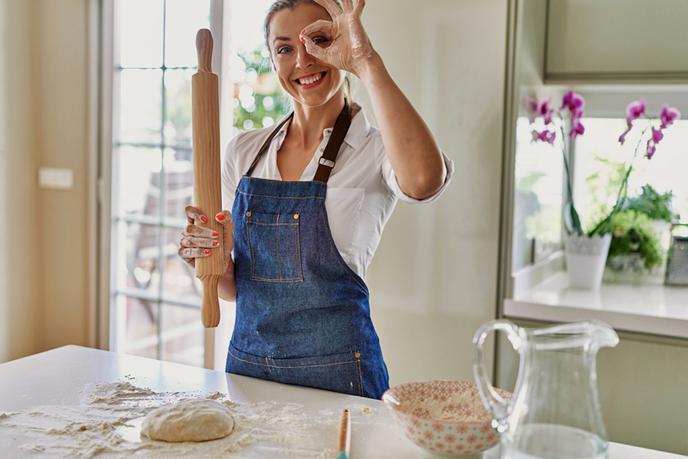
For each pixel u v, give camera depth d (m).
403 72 2.26
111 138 3.40
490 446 1.03
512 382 2.19
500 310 2.20
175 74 3.23
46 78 3.47
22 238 3.48
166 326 3.51
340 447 1.00
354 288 1.51
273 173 1.62
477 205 2.19
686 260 2.48
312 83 1.52
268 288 1.52
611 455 1.10
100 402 1.27
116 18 3.33
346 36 1.37
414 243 2.29
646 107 2.61
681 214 2.56
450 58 2.19
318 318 1.49
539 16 2.27
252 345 1.53
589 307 2.09
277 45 1.53
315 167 1.57
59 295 3.55
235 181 1.71
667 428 2.01
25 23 3.42
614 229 2.61
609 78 2.31
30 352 3.56
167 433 1.10
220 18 2.95
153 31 3.26
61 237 3.52
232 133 3.07
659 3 2.23
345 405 1.29
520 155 2.19
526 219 2.33
